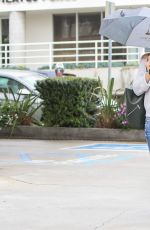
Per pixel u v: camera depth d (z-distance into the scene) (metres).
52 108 24.55
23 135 24.91
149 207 12.22
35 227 10.75
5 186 14.52
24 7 45.69
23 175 15.95
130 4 43.25
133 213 11.73
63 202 12.72
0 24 48.28
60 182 14.96
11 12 46.00
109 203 12.59
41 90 24.75
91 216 11.51
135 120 11.43
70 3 44.75
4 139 24.80
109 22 12.79
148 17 12.26
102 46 43.28
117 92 28.22
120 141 23.55
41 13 47.12
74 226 10.80
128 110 11.45
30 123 25.22
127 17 12.43
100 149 21.19
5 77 26.30
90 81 24.67
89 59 46.34
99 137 23.89
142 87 11.22
